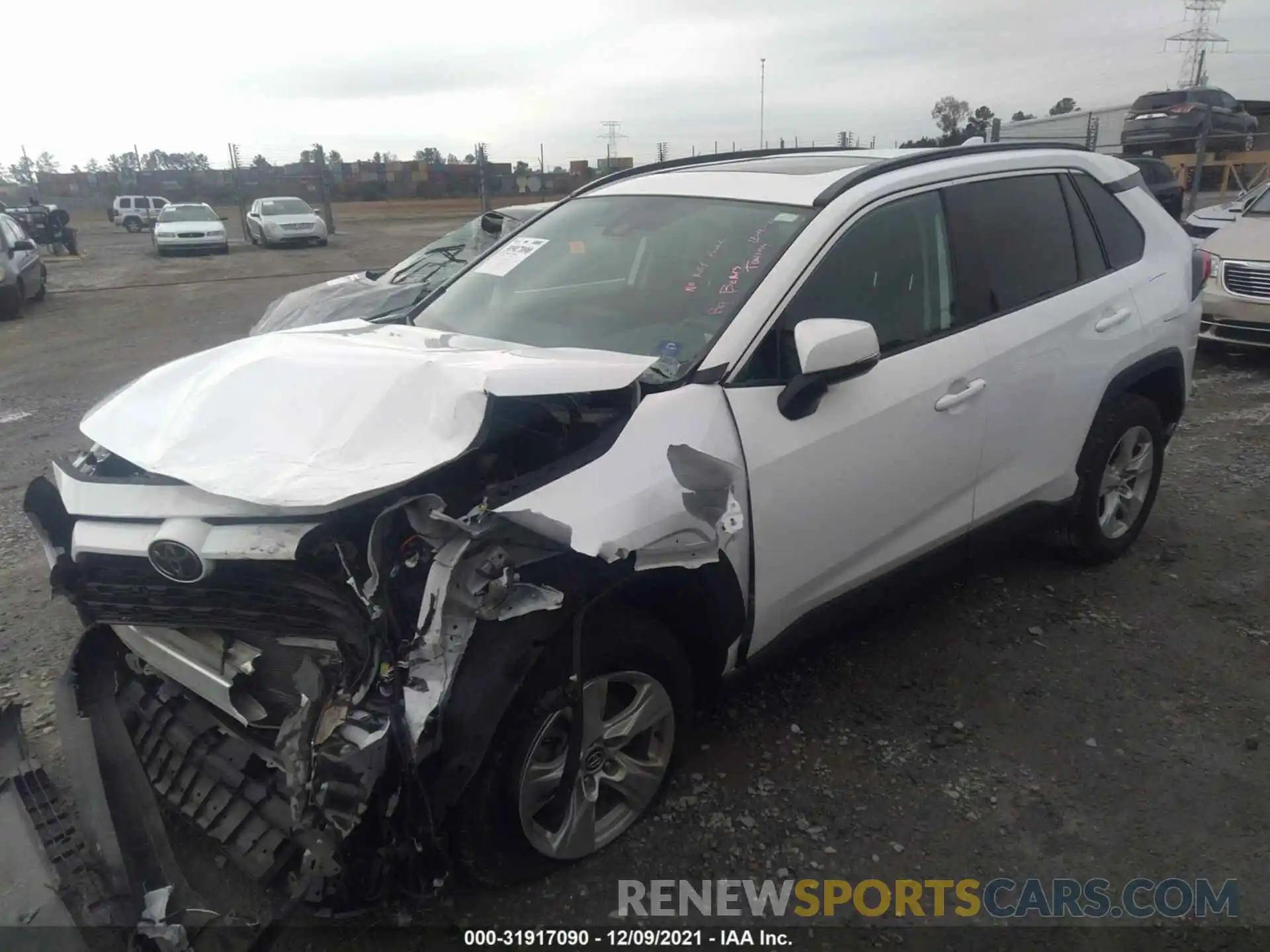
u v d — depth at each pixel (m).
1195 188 17.78
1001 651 3.76
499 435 2.44
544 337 3.18
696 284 3.09
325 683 2.14
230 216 39.12
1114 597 4.18
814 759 3.12
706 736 3.23
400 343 2.95
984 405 3.43
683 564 2.46
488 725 2.14
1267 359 8.70
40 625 4.07
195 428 2.42
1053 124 22.23
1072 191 4.05
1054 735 3.25
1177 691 3.50
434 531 2.15
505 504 2.22
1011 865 2.71
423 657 2.10
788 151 4.05
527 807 2.40
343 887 2.11
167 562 2.19
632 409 2.61
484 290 3.62
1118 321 4.00
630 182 3.92
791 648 3.09
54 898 2.14
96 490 2.39
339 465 2.21
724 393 2.75
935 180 3.49
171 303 14.91
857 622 3.49
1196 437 6.41
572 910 2.54
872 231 3.21
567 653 2.34
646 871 2.67
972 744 3.20
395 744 2.03
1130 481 4.43
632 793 2.75
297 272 19.34
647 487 2.42
